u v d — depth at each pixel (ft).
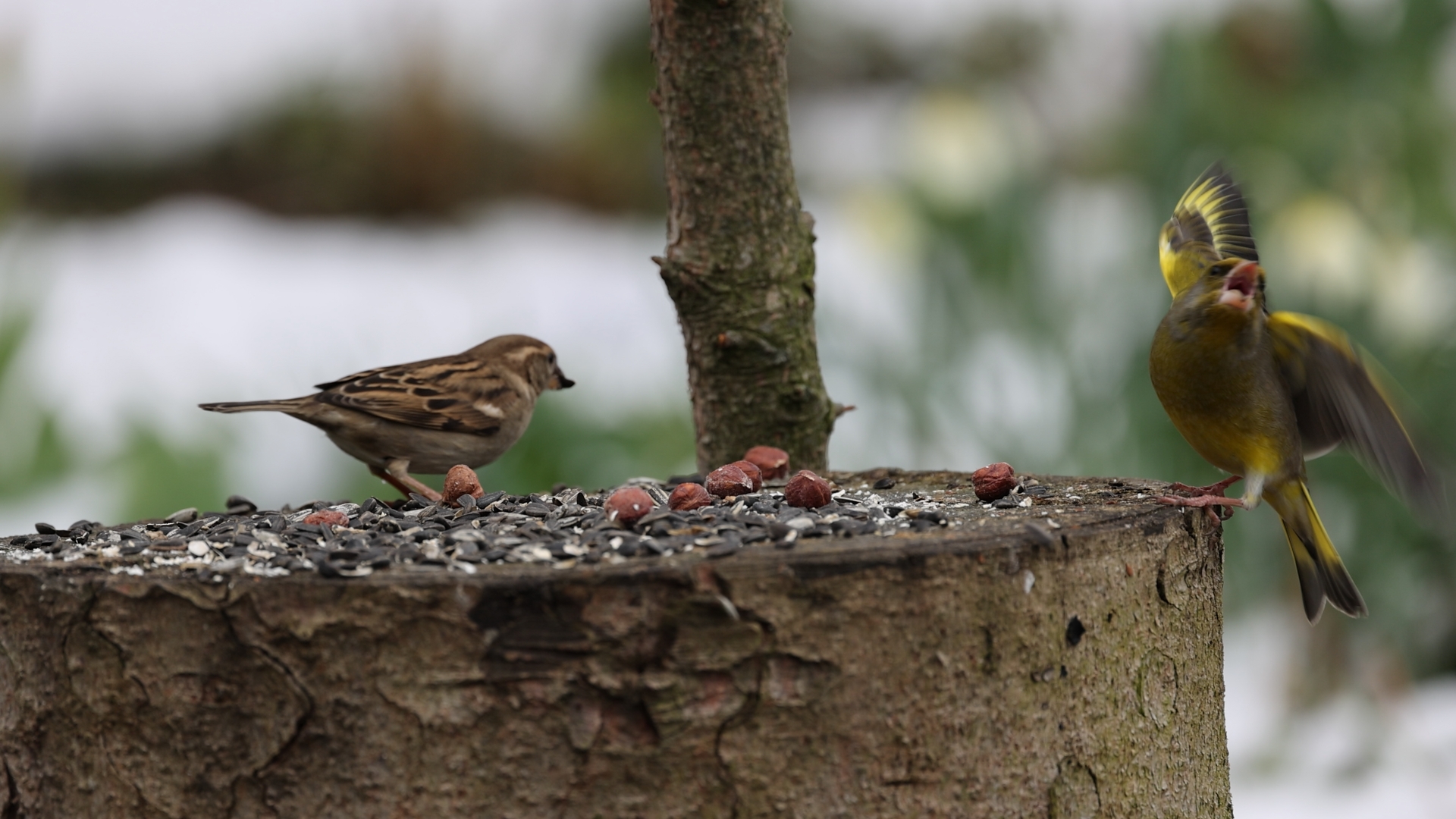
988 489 19.58
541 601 14.75
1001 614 15.78
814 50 100.32
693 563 15.02
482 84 95.76
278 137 93.76
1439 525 17.67
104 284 68.28
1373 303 35.70
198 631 15.14
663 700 14.78
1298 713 37.06
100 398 46.50
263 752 15.07
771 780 15.01
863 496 20.54
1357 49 40.06
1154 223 36.55
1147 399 35.22
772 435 24.09
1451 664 39.09
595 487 37.14
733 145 23.22
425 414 25.91
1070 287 37.24
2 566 16.22
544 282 65.10
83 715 15.61
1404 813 33.09
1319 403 20.49
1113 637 16.83
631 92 95.45
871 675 15.25
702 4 22.67
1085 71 61.72
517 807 14.78
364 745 14.89
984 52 81.35
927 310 36.73
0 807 16.28
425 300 61.00
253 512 21.43
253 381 43.09
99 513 37.35
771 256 23.67
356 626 14.82
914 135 39.45
